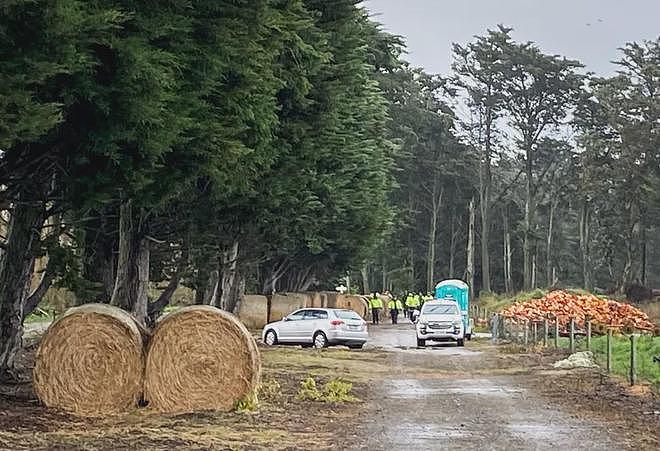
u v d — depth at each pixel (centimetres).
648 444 1243
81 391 1380
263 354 2828
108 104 1159
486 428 1390
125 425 1293
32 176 1404
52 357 1382
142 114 1167
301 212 2655
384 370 2473
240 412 1429
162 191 1405
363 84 2858
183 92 1298
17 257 1569
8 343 1584
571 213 9631
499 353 3181
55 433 1199
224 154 1409
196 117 1352
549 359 2792
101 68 1142
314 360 2692
